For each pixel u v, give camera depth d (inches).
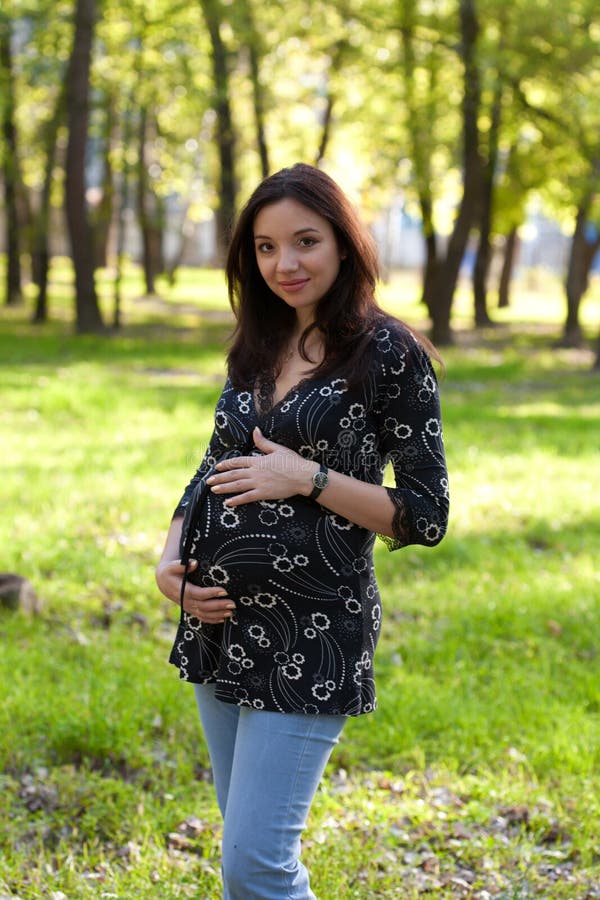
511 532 299.0
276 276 97.2
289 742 94.0
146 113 911.0
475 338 929.5
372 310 98.7
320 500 93.7
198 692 103.3
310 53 890.1
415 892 127.9
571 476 367.2
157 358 692.1
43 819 143.6
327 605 94.7
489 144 860.0
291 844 93.4
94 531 279.1
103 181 1044.5
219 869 132.6
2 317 925.8
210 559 97.0
